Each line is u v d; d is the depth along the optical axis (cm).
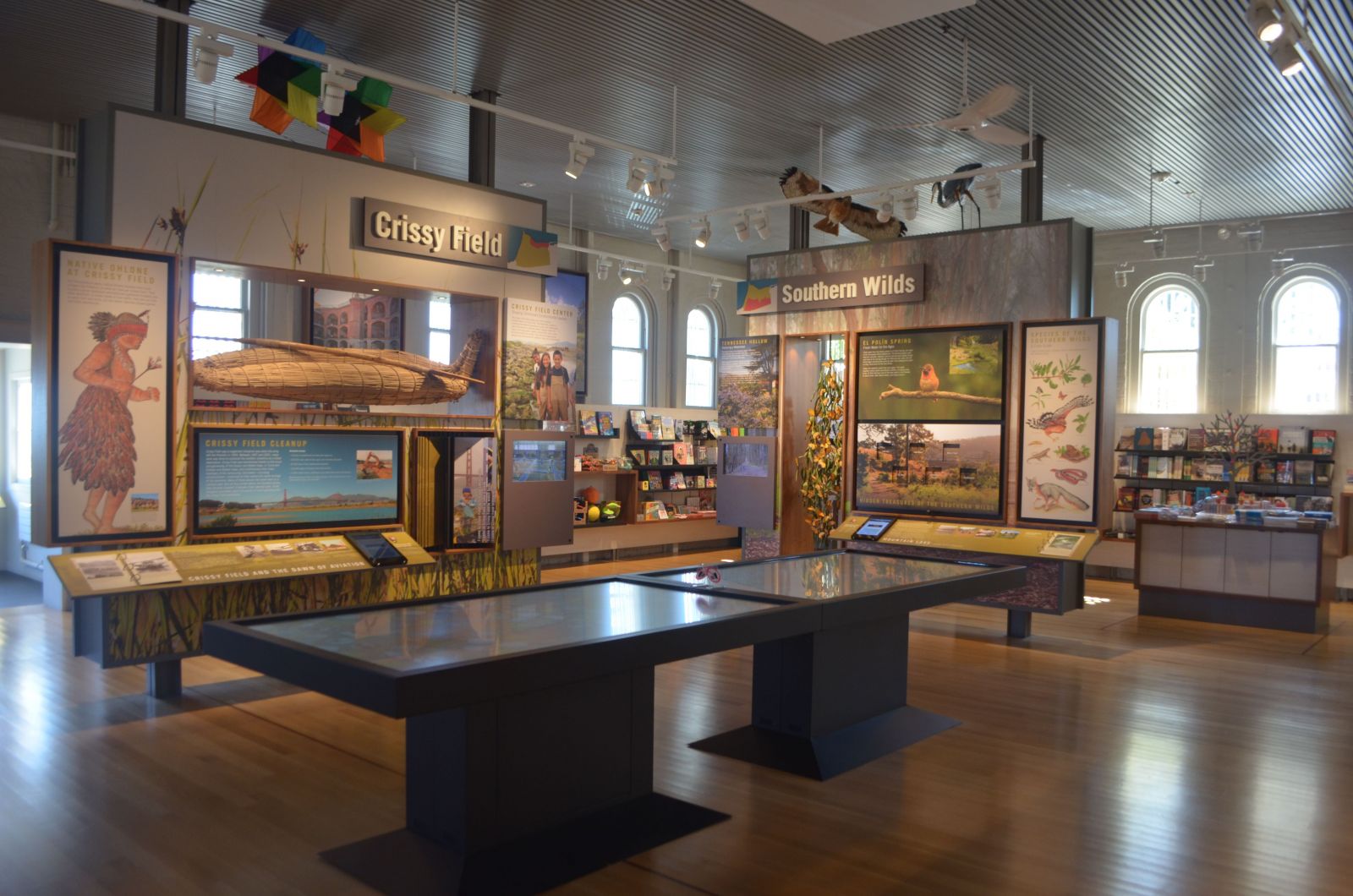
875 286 981
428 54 810
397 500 738
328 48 800
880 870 374
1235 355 1387
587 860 375
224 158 661
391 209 744
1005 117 943
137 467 615
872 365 970
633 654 368
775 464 1063
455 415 790
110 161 612
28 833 403
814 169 1144
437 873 357
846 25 637
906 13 619
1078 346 857
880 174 1165
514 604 450
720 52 805
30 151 983
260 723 564
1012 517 894
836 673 519
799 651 508
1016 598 844
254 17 743
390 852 376
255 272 691
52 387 582
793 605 443
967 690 659
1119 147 1032
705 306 1702
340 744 525
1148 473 1280
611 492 1395
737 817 426
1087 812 437
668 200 1302
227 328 1089
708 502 1522
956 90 880
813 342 1102
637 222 1436
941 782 475
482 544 788
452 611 429
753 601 461
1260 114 923
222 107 952
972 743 540
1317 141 1000
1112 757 517
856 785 470
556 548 1288
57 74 859
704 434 1511
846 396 986
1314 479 1186
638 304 1598
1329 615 1003
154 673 617
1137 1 700
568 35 773
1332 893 360
